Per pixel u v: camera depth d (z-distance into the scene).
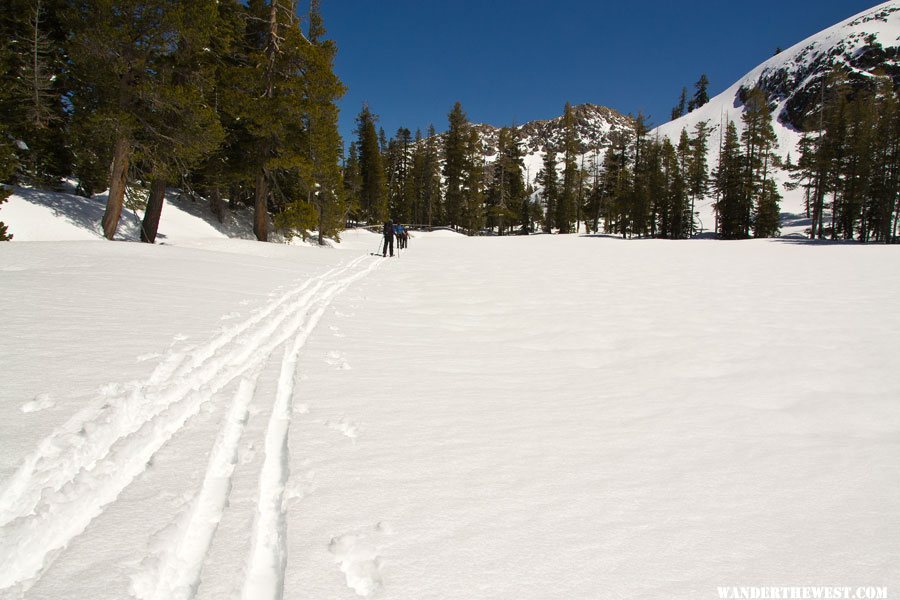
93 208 16.81
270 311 6.98
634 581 1.87
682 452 3.13
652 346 6.22
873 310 8.65
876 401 4.21
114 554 1.83
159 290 7.36
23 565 1.80
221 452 2.75
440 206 64.62
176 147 15.02
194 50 14.70
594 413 3.83
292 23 20.03
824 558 2.05
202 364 4.18
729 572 1.94
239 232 22.80
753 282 12.83
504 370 5.03
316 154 22.31
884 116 35.47
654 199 50.28
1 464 2.36
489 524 2.20
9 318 5.00
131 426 2.95
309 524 2.11
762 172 46.59
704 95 115.31
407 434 3.20
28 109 13.40
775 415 3.87
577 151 64.31
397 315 7.83
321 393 3.87
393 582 1.77
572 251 26.33
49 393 3.24
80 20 12.91
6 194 12.76
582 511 2.36
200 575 1.75
